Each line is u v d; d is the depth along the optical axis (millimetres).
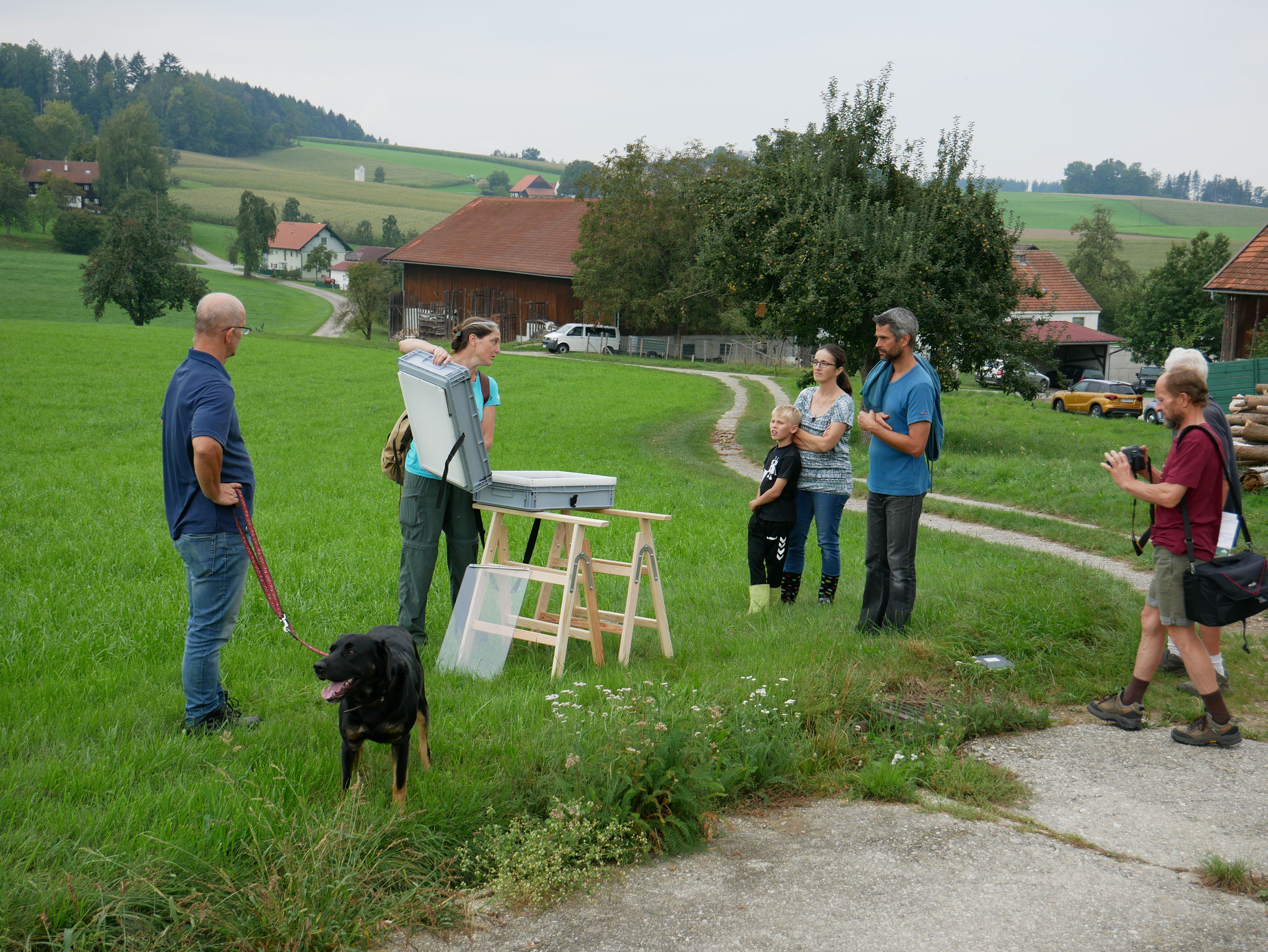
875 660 5570
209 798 3438
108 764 3775
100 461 14180
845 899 3150
